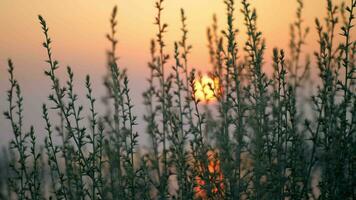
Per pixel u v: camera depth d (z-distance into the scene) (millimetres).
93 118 4832
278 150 4680
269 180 4680
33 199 4953
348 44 4355
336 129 4598
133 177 4887
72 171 5078
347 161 4613
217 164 4867
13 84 4945
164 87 5344
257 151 4684
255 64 4738
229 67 4809
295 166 4648
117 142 5051
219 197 4840
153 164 5141
